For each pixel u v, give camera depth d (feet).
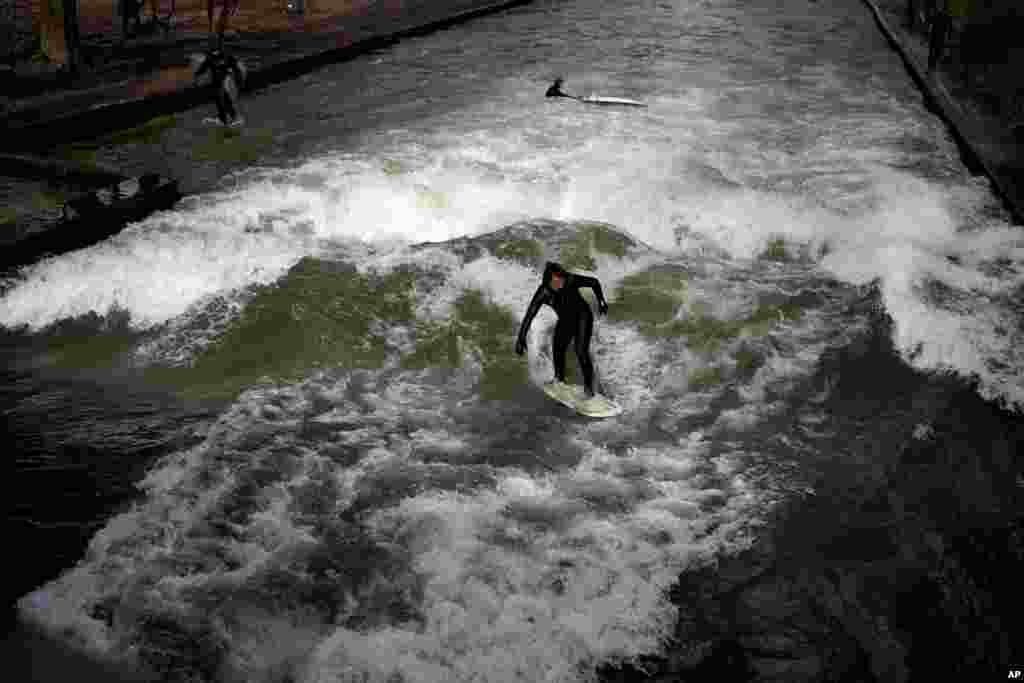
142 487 23.84
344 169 47.62
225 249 37.60
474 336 30.94
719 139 53.72
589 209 41.55
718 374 29.17
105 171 46.96
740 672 17.78
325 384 28.91
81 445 25.94
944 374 29.09
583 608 19.24
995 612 19.56
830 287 34.53
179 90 62.90
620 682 17.66
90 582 20.16
